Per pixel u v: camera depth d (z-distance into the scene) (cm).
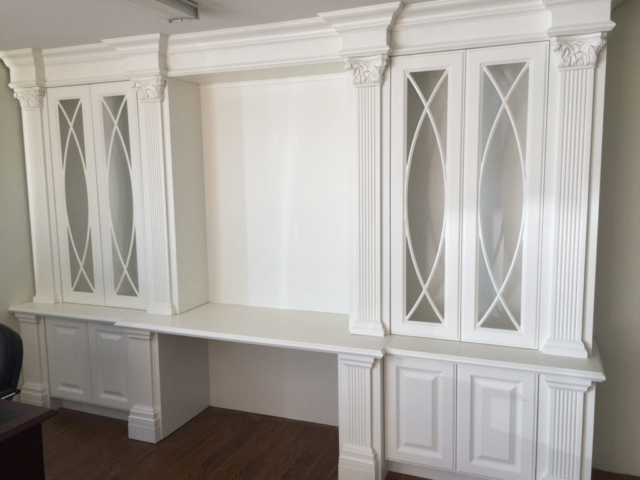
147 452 290
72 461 281
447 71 238
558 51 214
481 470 239
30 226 341
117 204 322
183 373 317
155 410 300
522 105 231
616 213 247
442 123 245
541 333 235
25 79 319
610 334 254
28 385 337
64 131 327
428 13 232
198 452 289
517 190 237
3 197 324
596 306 255
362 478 251
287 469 272
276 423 320
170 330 279
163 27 264
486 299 246
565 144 219
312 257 306
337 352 245
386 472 263
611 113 243
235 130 314
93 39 286
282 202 309
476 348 240
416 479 258
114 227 324
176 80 298
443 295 254
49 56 313
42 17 248
